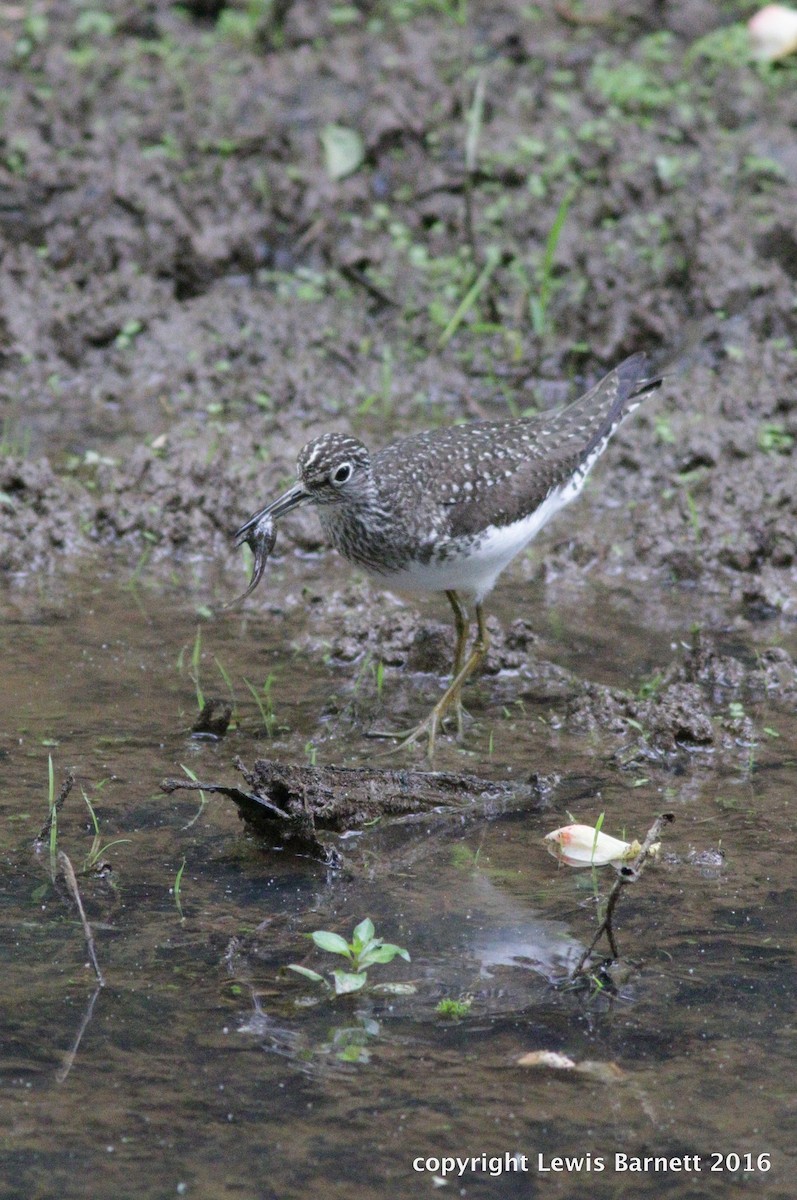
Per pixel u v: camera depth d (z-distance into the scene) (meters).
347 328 16.98
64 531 13.64
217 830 9.59
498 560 11.10
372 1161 6.71
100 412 16.02
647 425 15.43
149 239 17.55
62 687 11.25
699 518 14.01
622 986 7.99
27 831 9.42
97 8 22.09
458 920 8.62
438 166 18.75
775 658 11.84
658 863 9.20
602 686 11.31
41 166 18.06
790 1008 7.79
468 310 17.22
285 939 8.40
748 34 21.23
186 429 15.53
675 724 10.75
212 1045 7.45
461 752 10.66
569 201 17.27
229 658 11.88
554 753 10.66
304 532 13.84
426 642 12.13
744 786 10.20
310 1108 7.03
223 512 13.99
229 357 16.72
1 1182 6.53
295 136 18.89
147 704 11.09
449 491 10.73
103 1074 7.22
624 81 20.12
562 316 16.98
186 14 22.27
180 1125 6.91
